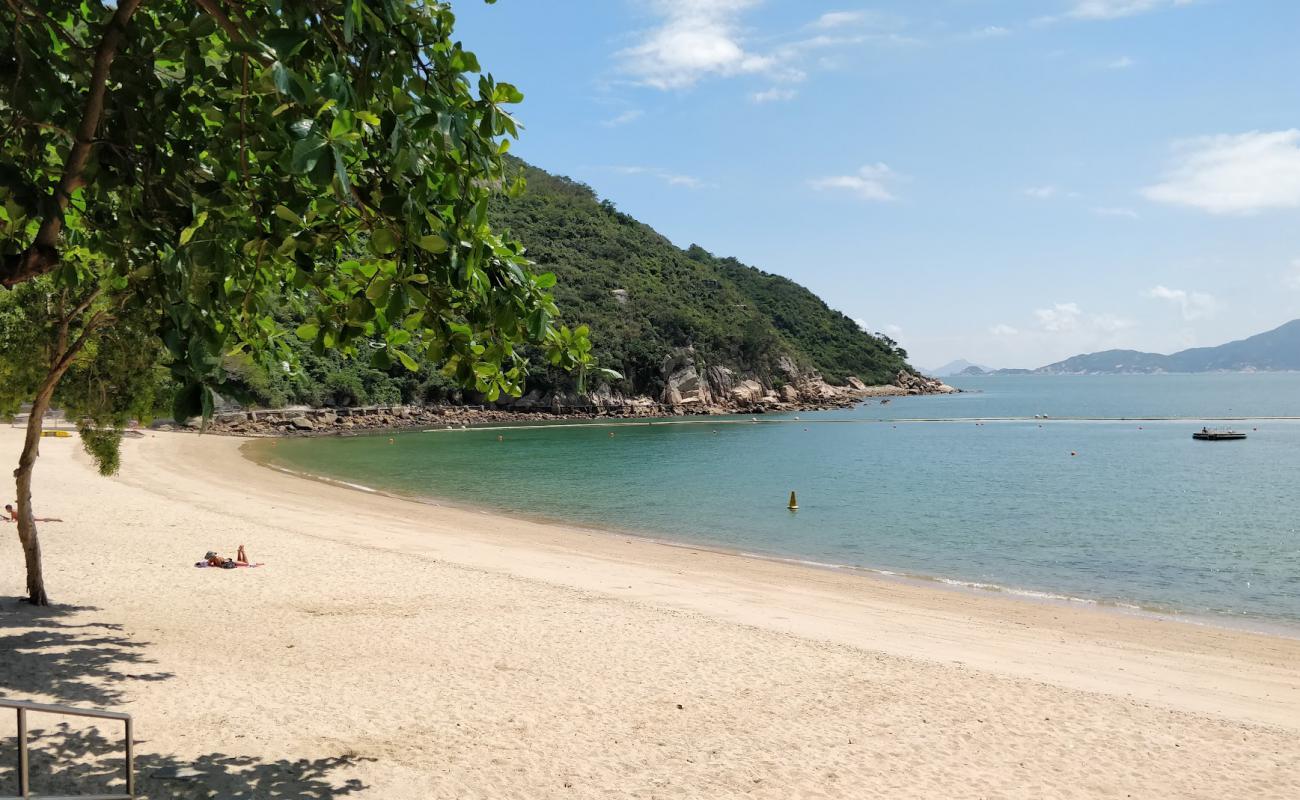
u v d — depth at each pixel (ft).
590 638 47.62
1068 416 421.59
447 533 98.12
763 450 245.04
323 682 36.86
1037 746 34.47
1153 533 114.83
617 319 450.71
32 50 18.22
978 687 42.19
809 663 44.83
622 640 47.55
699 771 30.04
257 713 32.19
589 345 18.93
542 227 542.16
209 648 40.57
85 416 50.11
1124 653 55.42
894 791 29.35
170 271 15.28
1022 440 282.77
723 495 150.71
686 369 442.09
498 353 18.39
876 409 497.87
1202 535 113.50
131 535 74.13
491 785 27.68
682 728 34.27
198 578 57.36
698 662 43.93
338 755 28.99
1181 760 33.68
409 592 57.52
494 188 17.49
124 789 24.20
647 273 535.19
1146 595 79.46
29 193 16.55
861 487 163.73
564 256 514.68
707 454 230.89
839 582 80.48
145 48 19.17
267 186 16.35
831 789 29.17
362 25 15.60
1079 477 181.78
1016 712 38.58
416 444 254.68
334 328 18.24
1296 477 181.27
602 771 29.50
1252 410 477.36
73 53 19.19
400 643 44.29
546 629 49.16
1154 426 344.69
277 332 30.40
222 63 19.71
